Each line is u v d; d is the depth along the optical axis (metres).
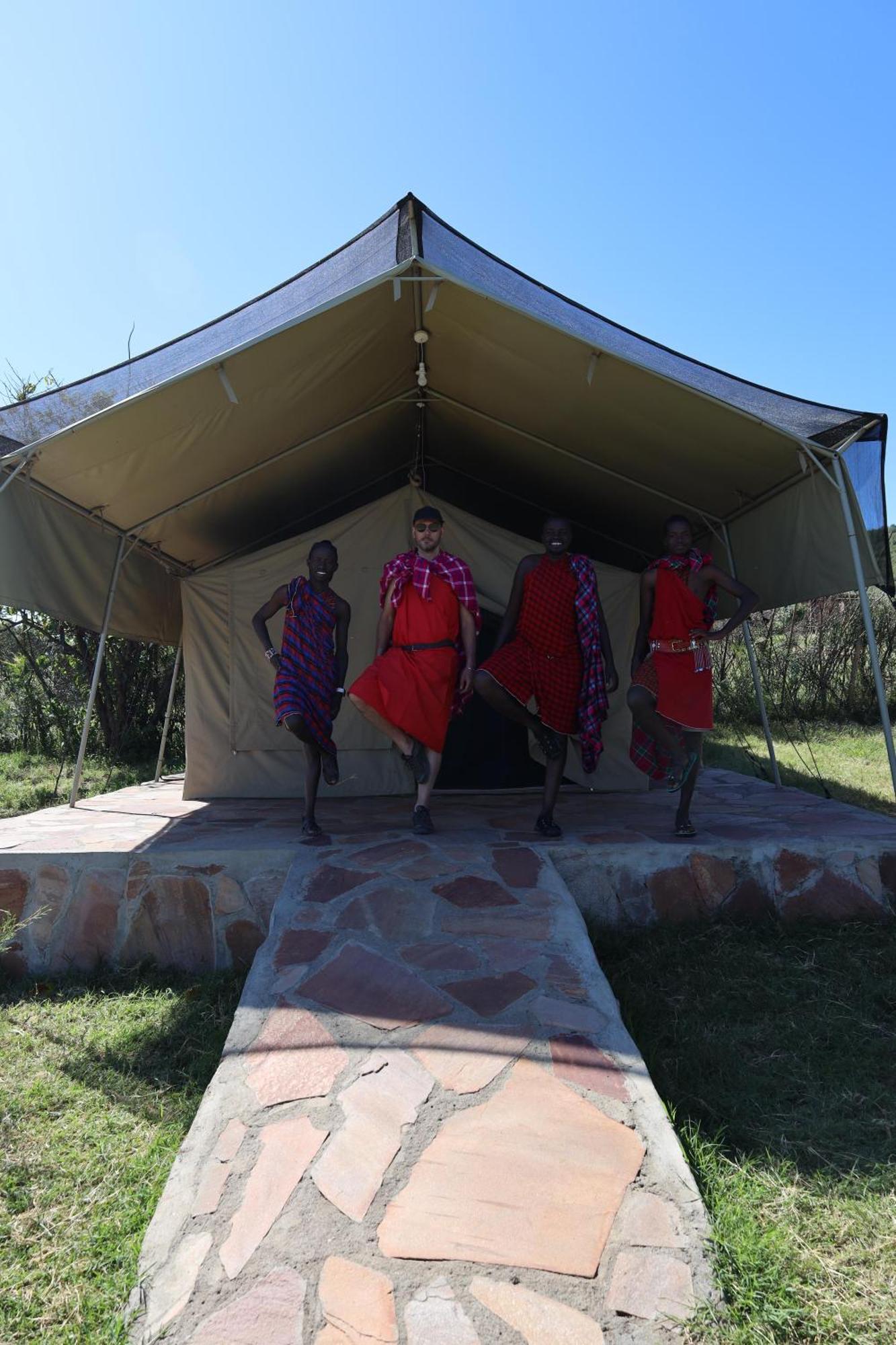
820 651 12.65
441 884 3.69
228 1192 2.07
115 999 3.79
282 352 4.32
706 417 4.66
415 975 2.96
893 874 4.20
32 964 4.21
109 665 10.97
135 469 5.11
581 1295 1.78
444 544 6.57
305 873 3.87
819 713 12.31
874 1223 2.12
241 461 5.66
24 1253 2.13
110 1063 3.13
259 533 7.45
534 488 6.96
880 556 4.88
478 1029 2.65
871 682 12.22
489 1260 1.85
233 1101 2.38
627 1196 2.03
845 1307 1.85
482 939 3.21
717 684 12.99
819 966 3.62
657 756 4.53
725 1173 2.32
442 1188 2.04
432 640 4.41
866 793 7.01
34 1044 3.31
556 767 4.50
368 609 6.52
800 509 5.27
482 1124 2.25
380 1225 1.94
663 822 4.92
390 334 4.74
